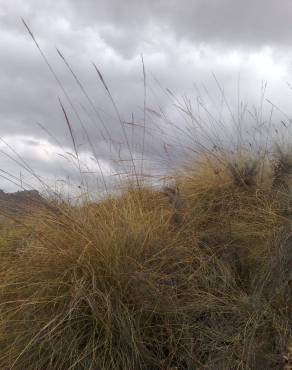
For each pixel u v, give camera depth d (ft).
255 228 6.90
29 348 5.50
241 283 6.23
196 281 6.27
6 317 5.96
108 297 5.69
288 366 4.79
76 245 6.24
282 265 5.89
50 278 6.07
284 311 5.52
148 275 6.03
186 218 7.26
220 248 6.69
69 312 5.42
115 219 6.86
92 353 5.42
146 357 5.48
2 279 6.43
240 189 7.77
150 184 8.45
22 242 7.17
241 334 5.44
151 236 6.60
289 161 8.06
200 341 5.58
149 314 5.79
